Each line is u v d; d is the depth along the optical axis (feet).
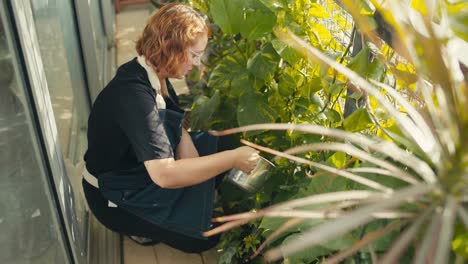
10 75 5.11
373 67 5.32
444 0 3.11
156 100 6.75
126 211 7.29
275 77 7.42
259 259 7.22
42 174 5.80
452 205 2.80
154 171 6.19
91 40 9.50
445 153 3.04
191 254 8.09
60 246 6.49
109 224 7.49
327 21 7.42
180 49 6.12
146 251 8.14
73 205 6.83
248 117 7.01
